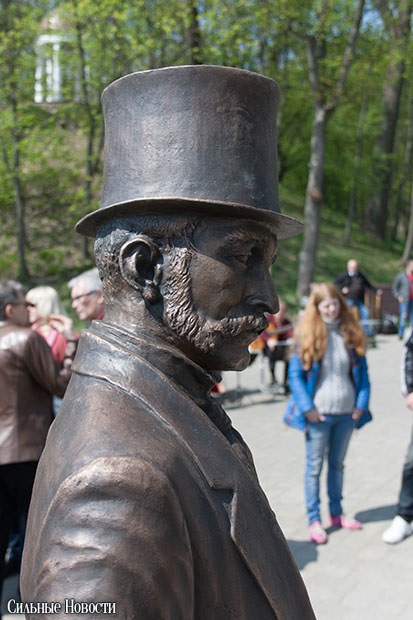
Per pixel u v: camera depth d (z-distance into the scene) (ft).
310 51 53.67
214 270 4.08
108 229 4.22
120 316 4.20
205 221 4.09
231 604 3.76
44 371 11.89
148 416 3.83
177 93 3.99
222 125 4.01
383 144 89.56
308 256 58.08
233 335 4.15
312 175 57.41
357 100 61.62
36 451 11.94
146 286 4.08
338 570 14.06
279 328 31.48
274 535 4.15
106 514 3.31
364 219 92.53
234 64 48.83
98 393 3.88
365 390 15.74
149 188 4.00
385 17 55.88
